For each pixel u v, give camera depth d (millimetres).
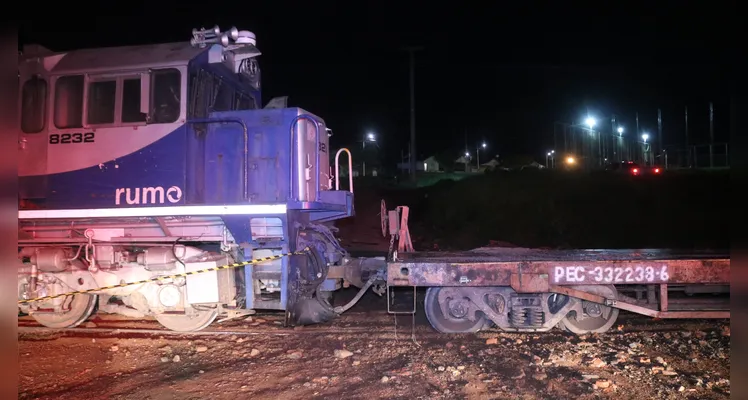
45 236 6824
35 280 6871
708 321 6996
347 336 6578
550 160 56750
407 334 6629
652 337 6324
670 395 4637
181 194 6465
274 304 6664
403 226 7941
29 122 6777
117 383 5117
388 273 6273
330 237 7363
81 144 6688
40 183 6738
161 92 6570
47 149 6746
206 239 6676
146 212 6340
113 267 6773
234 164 6770
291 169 6496
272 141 6711
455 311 6449
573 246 15961
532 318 6352
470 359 5652
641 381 4961
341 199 7207
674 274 6160
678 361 5508
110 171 6621
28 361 5793
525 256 6980
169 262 6605
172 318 6895
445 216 21031
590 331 6535
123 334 6812
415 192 27266
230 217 6301
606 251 7863
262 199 6668
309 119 6738
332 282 7137
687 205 18188
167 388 4969
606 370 5270
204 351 6074
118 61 6621
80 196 6688
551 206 19188
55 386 5059
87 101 6688
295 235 6438
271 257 6512
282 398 4695
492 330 6684
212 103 7129
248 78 8281
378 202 26094
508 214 19312
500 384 4949
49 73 6730
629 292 6973
